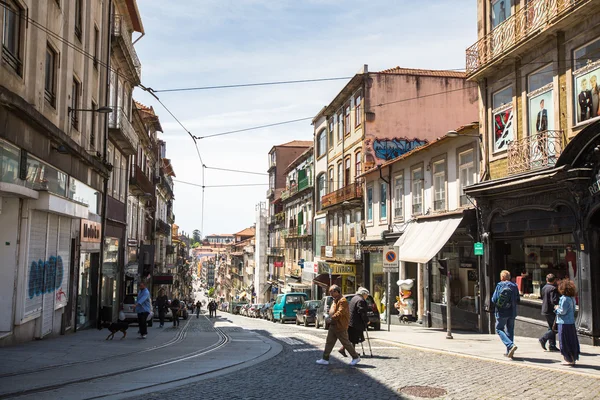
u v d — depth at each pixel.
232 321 34.06
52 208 13.80
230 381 8.66
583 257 13.19
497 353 11.88
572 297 10.06
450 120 32.12
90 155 19.53
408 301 24.22
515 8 16.80
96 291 21.94
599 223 13.02
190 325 26.56
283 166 63.44
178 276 76.06
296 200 51.41
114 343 14.30
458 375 9.20
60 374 8.88
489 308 17.36
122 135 25.78
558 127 14.58
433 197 22.69
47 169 14.87
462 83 32.50
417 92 31.88
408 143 31.42
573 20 13.85
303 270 43.75
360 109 32.34
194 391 7.80
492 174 17.97
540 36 15.01
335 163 37.97
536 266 15.80
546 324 14.95
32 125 13.39
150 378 8.74
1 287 12.73
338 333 10.42
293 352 12.66
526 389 7.95
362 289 11.37
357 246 31.91
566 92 14.30
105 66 21.97
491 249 17.61
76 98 19.03
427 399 7.34
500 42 17.30
